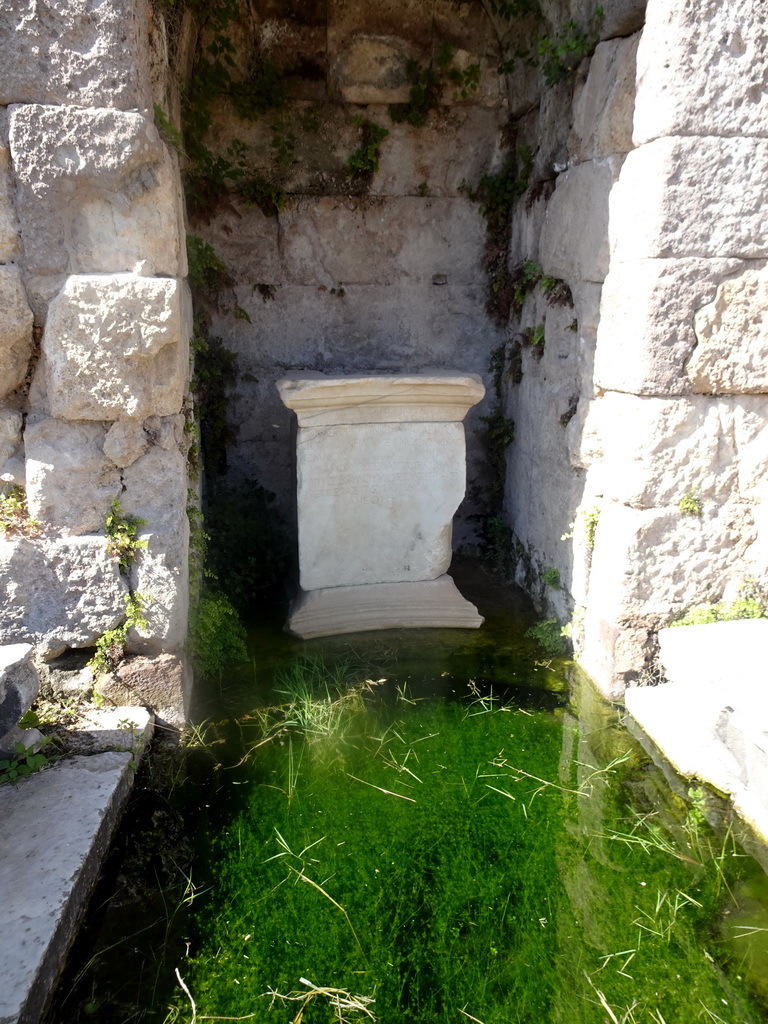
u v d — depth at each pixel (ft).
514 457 14.94
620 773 9.30
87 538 8.96
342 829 8.34
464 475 12.81
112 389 8.48
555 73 11.75
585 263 11.11
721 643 9.60
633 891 7.60
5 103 7.59
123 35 7.63
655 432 9.84
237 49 13.46
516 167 14.43
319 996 6.46
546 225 12.69
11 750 8.21
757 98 8.88
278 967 6.72
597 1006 6.43
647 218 9.25
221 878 7.63
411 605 12.98
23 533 8.80
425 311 15.38
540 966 6.79
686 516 10.21
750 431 10.05
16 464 8.81
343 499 12.49
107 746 8.73
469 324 15.55
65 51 7.55
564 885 7.65
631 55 9.66
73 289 8.04
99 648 9.23
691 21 8.55
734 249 9.29
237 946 6.90
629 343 9.77
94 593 9.08
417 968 6.74
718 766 9.01
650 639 10.59
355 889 7.55
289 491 15.28
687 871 7.84
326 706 10.44
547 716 10.49
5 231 7.91
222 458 15.14
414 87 13.94
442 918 7.25
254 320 14.85
